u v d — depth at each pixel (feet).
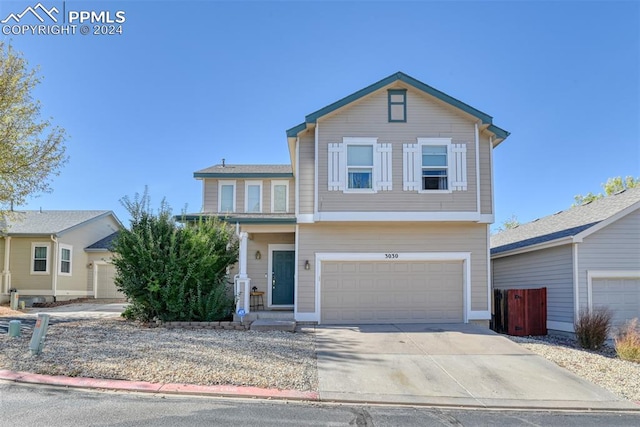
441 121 47.37
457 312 47.62
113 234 91.66
